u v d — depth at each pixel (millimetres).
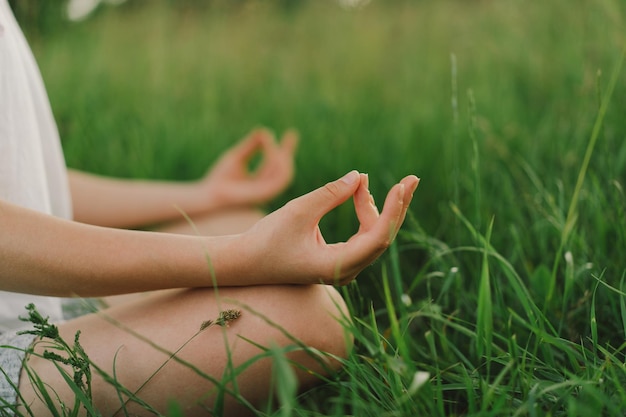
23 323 1017
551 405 836
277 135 2754
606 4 1943
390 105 2820
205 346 881
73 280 864
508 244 1452
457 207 1281
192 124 2709
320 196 877
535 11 2570
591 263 1153
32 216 865
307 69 3223
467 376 838
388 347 997
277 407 937
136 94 2967
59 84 2844
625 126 1676
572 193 1435
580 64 2145
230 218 1766
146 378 885
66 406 876
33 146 1075
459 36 3016
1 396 881
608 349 1029
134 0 3389
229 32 3377
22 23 2463
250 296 899
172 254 874
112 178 2391
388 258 1575
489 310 892
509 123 2270
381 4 3482
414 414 810
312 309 913
